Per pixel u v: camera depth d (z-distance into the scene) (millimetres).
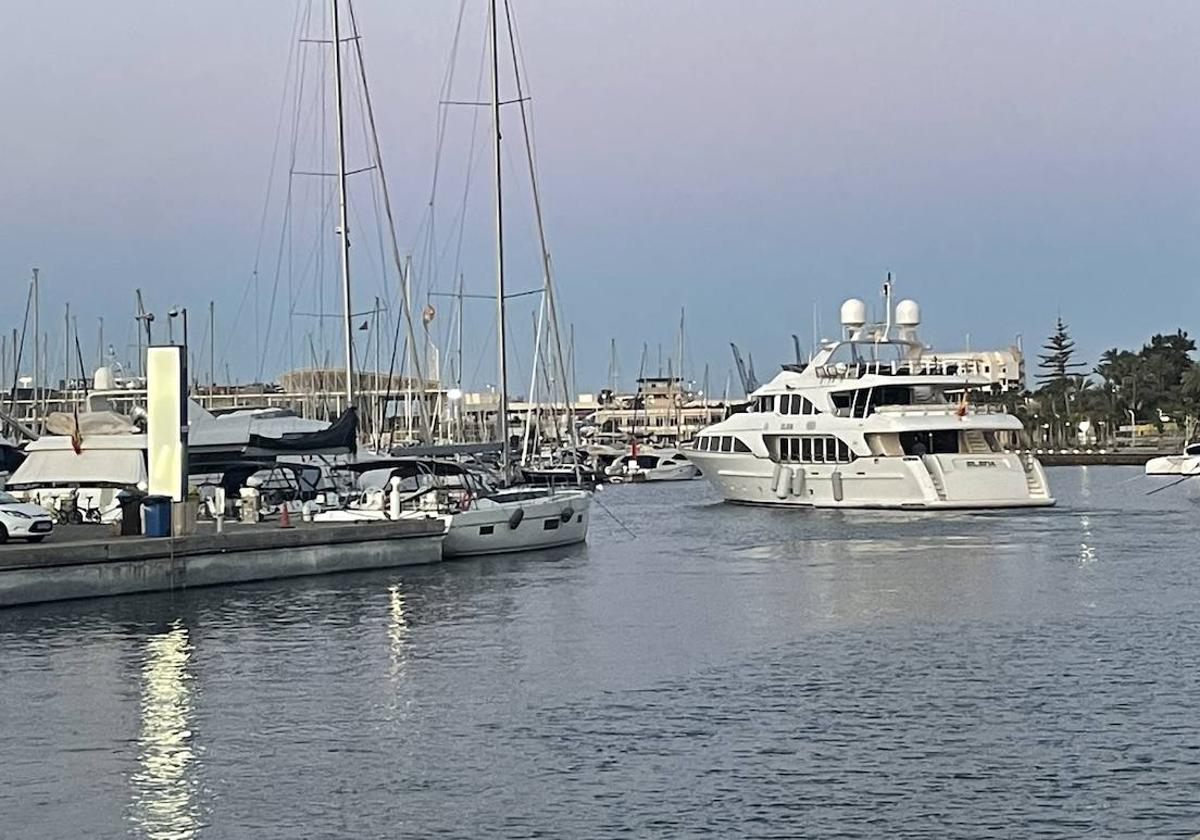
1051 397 189500
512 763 18484
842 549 48156
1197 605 32781
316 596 35219
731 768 18094
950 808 16312
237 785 17578
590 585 37812
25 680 24234
